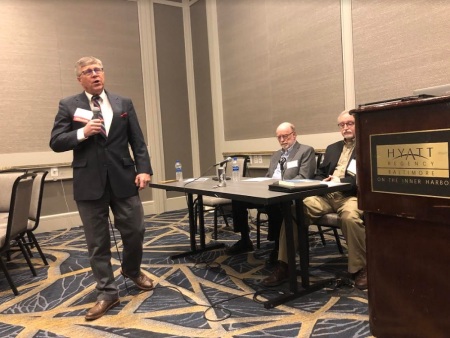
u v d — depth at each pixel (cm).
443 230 98
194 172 586
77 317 212
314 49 384
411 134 102
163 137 556
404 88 307
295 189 202
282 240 243
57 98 467
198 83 571
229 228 417
